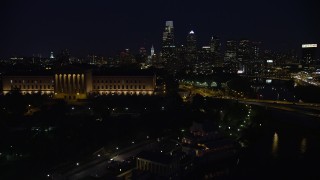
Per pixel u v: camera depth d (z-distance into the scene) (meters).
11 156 173.88
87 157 180.25
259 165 194.88
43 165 168.12
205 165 192.00
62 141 189.12
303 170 187.25
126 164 171.88
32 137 190.62
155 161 165.50
